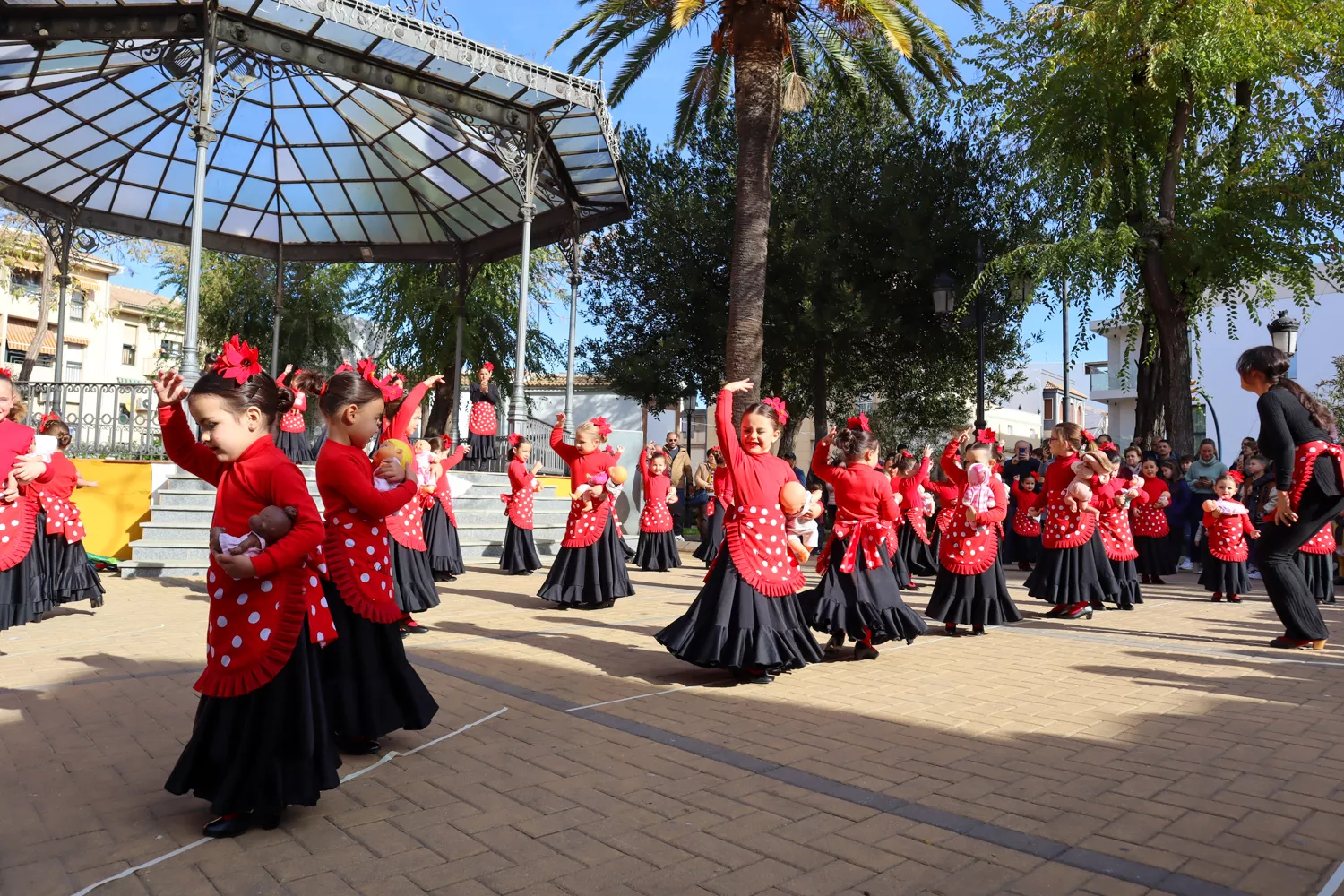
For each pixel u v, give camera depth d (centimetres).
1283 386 664
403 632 710
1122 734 443
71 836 308
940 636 746
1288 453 652
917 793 357
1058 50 1564
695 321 2114
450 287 2203
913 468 1035
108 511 1162
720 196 2064
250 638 304
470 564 1296
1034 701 512
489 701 503
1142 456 1423
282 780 309
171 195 1878
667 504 1325
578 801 347
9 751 400
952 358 2130
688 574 1263
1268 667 612
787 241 1898
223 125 1712
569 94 1424
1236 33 1334
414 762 394
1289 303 3042
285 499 304
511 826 321
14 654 618
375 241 2094
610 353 2255
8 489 530
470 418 1645
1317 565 960
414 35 1264
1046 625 807
